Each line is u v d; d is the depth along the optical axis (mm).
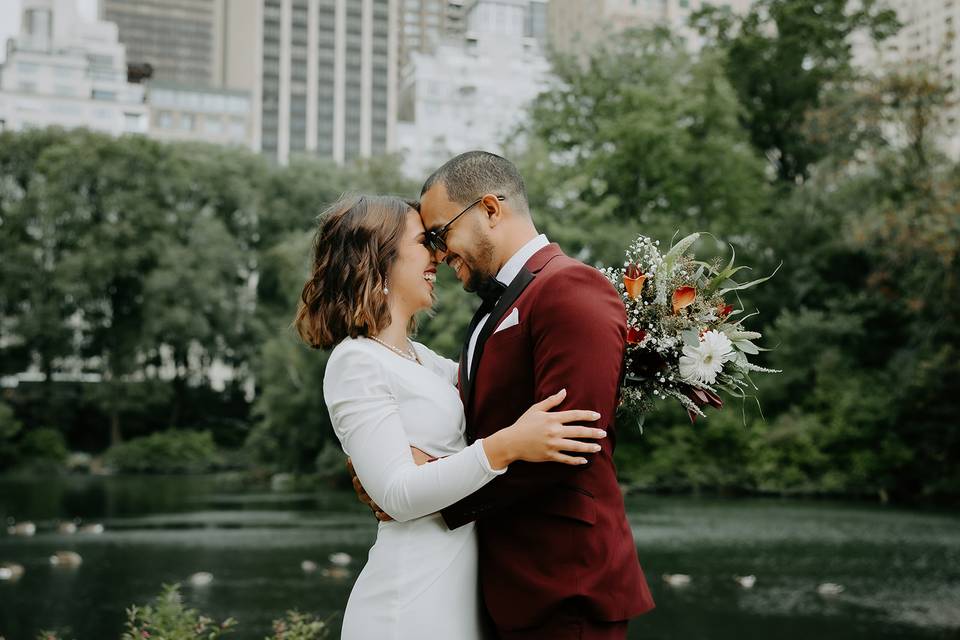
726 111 29984
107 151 46938
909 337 26422
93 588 12461
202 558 15078
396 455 2592
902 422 25000
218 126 93500
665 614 10656
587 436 2465
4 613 10852
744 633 9727
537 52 95688
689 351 2916
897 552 15203
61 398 46750
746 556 14883
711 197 29516
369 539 17344
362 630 2664
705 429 26906
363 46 105125
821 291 27953
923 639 9445
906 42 54312
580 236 26234
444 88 88312
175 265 44812
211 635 5043
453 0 147625
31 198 45656
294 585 12469
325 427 33750
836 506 23094
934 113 25531
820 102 32406
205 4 157375
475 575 2711
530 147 28266
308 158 53562
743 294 28234
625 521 2701
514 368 2680
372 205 2836
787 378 26453
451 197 2852
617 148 29531
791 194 30766
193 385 53188
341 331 2803
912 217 23719
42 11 94938
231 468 43031
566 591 2531
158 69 155375
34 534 18609
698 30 36781
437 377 2824
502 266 2850
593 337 2555
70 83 86750
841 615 10555
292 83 103688
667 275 3057
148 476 39688
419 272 2848
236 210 51812
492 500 2555
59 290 44656
